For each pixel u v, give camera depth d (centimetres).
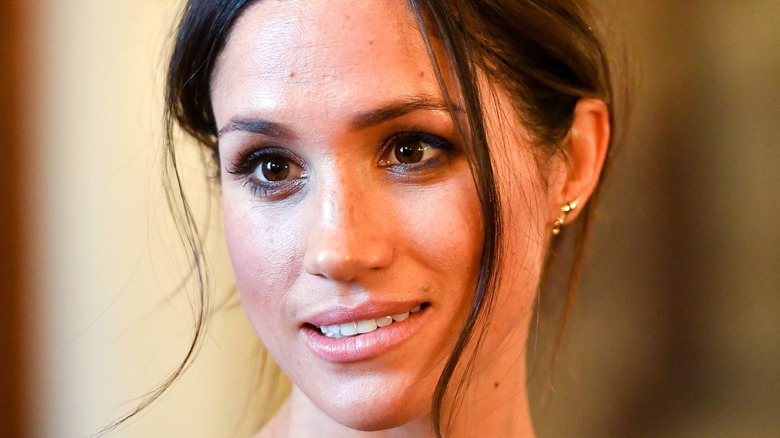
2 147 300
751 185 295
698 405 301
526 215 199
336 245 168
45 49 300
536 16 206
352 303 175
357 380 181
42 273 306
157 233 304
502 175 192
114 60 300
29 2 298
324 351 183
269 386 313
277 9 175
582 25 231
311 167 176
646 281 300
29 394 305
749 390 297
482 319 186
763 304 296
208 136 232
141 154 301
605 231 298
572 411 295
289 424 231
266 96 173
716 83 290
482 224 181
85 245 306
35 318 306
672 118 291
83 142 303
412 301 176
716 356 299
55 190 305
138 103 299
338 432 212
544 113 207
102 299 307
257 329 199
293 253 182
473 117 176
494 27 194
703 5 284
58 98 302
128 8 298
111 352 308
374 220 172
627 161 294
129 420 309
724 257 299
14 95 300
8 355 303
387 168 176
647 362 299
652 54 286
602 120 227
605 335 298
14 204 302
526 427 224
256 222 187
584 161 225
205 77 201
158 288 306
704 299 301
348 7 170
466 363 195
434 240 175
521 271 198
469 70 176
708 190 297
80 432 306
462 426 210
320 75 169
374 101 167
